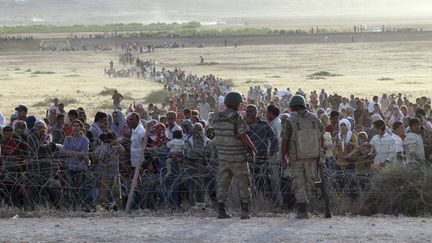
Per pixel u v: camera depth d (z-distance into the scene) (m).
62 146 22.33
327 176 21.05
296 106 18.70
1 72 122.50
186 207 20.88
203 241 15.91
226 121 18.62
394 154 21.88
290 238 16.09
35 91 84.25
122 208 21.27
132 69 115.12
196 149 21.06
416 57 141.00
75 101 70.00
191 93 54.56
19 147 21.55
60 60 154.25
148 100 70.25
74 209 20.97
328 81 92.62
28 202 21.09
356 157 21.88
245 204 18.92
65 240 16.16
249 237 16.23
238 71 116.12
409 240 15.82
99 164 21.20
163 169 21.41
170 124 24.62
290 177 19.80
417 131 21.97
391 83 88.44
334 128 26.27
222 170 18.80
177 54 164.62
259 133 20.91
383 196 20.59
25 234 16.84
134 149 21.94
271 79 96.56
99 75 115.06
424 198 20.45
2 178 21.16
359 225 17.59
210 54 162.62
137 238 16.28
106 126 25.28
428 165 21.94
